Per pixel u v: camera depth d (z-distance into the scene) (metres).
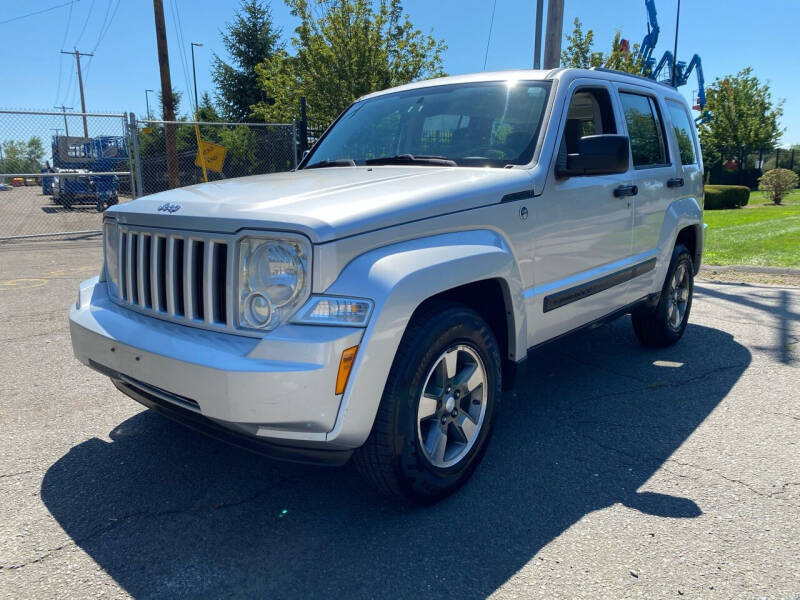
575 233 3.70
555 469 3.28
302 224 2.39
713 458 3.40
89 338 2.96
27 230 13.07
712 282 8.62
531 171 3.36
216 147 13.20
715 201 25.48
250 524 2.78
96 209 15.05
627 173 4.27
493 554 2.56
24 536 2.68
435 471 2.84
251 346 2.44
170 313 2.77
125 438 3.63
